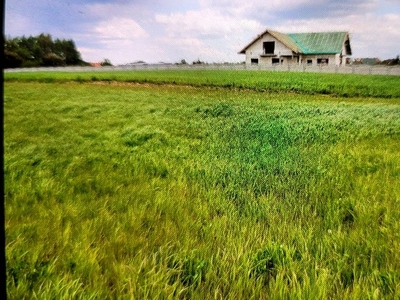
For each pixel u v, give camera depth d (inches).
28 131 363.3
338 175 219.0
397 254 115.4
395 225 136.9
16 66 3213.6
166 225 138.3
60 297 86.2
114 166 238.8
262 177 218.2
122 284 96.3
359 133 380.5
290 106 697.0
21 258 105.0
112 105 622.5
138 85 1226.6
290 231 139.0
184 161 252.1
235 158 268.5
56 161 239.6
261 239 132.3
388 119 494.0
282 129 406.9
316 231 140.3
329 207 164.6
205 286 101.3
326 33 2261.3
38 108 562.6
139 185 192.9
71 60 4092.0
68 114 501.4
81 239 120.1
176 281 98.3
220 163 249.0
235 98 868.0
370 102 846.5
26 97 746.8
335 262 115.0
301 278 106.1
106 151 276.4
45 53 3809.1
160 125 420.5
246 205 168.9
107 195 173.8
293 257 118.9
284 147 312.5
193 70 2052.2
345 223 152.9
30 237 121.1
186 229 136.7
